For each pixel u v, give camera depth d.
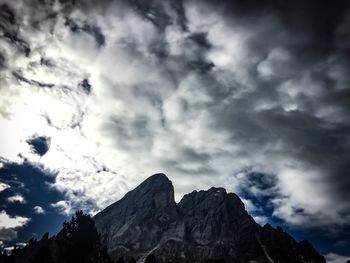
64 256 185.12
